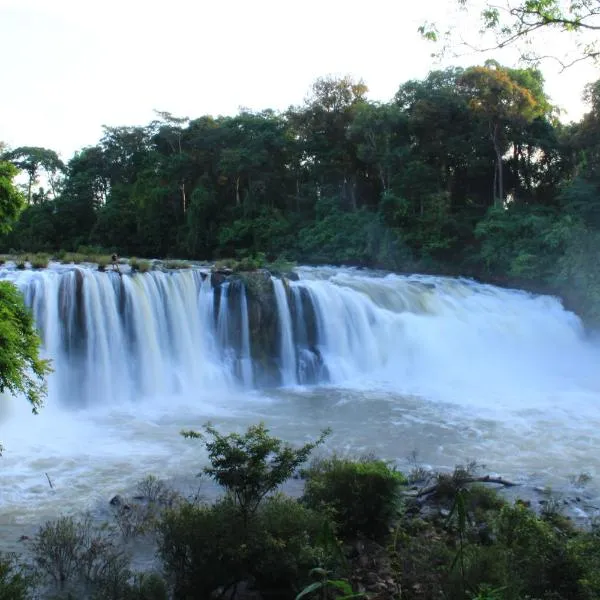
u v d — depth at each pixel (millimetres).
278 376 21922
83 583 7809
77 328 19266
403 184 41250
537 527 7309
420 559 7719
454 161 44969
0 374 8766
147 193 56625
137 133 67875
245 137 52938
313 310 23500
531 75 40531
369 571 7922
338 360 23094
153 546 8953
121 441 14883
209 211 52156
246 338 22250
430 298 27250
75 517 10281
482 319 26781
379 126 43312
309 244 43906
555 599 6160
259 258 40375
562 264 31328
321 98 48281
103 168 67938
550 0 9266
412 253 39719
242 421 16875
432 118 42406
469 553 7285
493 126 41094
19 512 10539
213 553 7145
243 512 7527
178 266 24484
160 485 11477
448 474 11625
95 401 18859
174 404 18844
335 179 49750
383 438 15344
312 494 9305
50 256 28359
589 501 10922
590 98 34688
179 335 21281
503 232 35812
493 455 14008
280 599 7262
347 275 29922
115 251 55344
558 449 14477
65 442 14758
